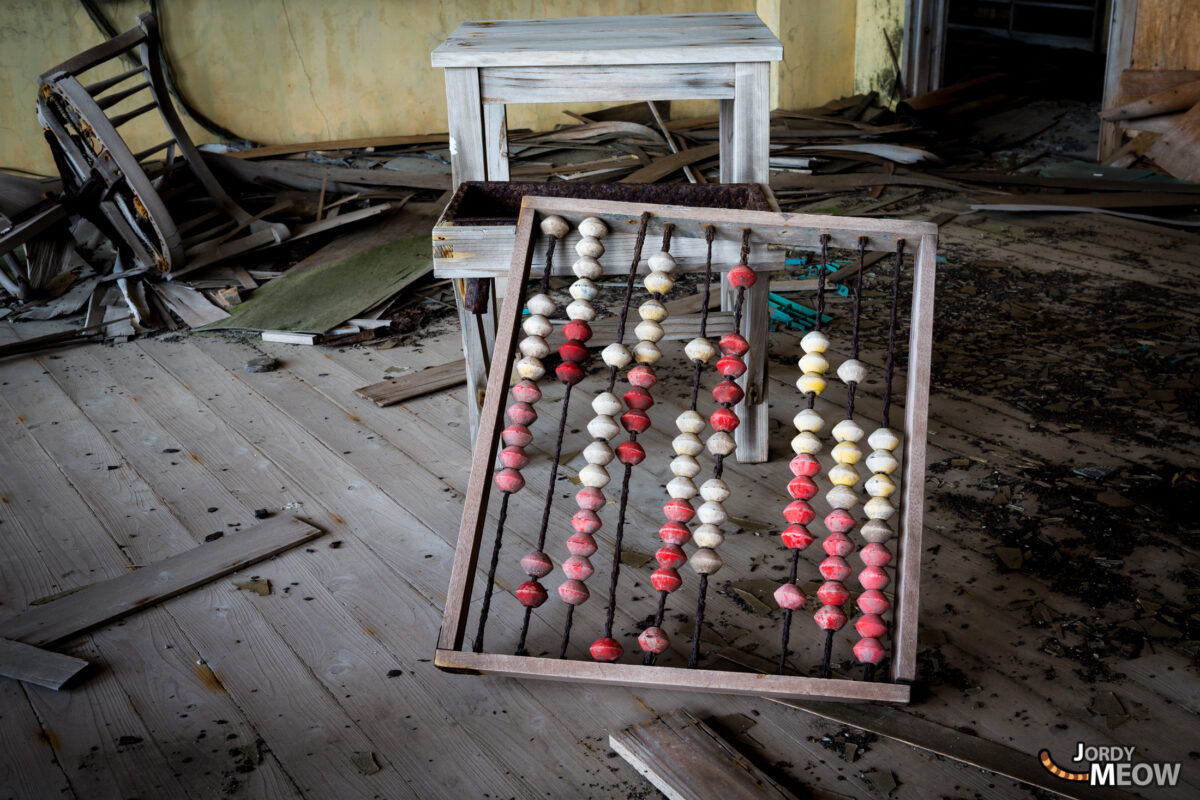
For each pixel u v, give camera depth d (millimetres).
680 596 2795
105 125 4664
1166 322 4512
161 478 3443
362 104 8031
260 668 2537
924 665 2504
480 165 3244
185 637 2658
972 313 4707
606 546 3025
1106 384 3953
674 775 2146
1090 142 7684
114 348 4562
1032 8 11102
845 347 4395
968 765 2207
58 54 7258
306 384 4168
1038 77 9414
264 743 2303
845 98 8859
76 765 2246
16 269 5266
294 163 6996
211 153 6730
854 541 3049
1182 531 2988
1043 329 4500
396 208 6090
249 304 4926
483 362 3521
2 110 7262
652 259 2594
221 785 2188
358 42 7848
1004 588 2775
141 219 5055
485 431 2537
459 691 2453
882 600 2340
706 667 2504
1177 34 6816
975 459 3432
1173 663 2477
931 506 3168
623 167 6898
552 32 3457
